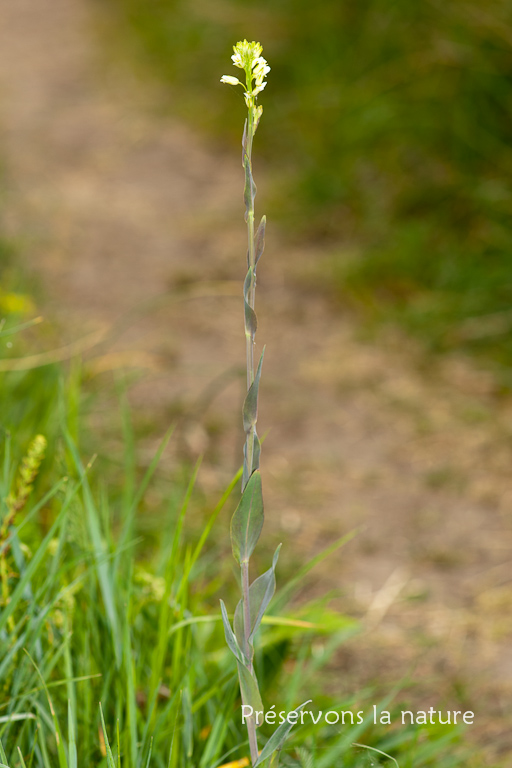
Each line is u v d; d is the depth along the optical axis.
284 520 3.03
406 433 3.63
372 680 2.29
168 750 1.49
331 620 2.19
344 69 6.59
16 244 4.83
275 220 5.69
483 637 2.49
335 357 4.21
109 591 1.61
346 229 5.48
